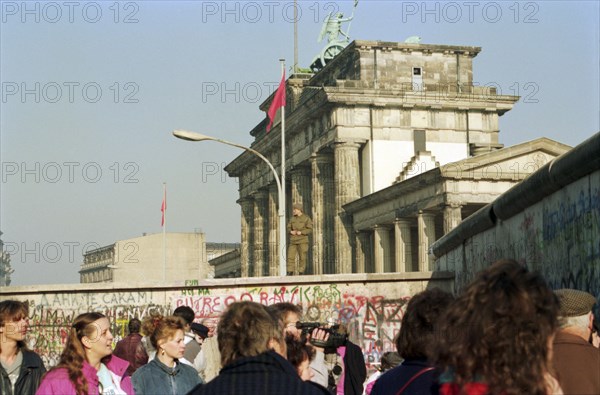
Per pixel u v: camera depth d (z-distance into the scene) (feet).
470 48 333.42
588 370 21.49
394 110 314.14
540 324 14.96
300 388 20.24
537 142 242.37
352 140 309.63
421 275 96.53
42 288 96.43
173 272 599.57
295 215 130.62
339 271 306.76
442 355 15.70
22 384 36.06
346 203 305.94
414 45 328.70
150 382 35.70
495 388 14.60
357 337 95.81
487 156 241.96
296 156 351.87
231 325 21.39
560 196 55.77
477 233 85.10
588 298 22.88
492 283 15.35
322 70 360.07
